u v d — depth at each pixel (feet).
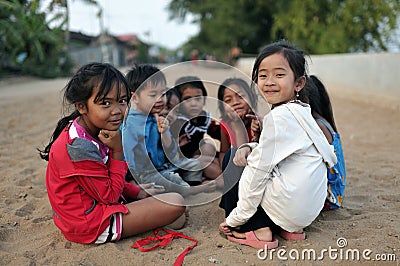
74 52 79.97
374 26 40.96
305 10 45.93
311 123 7.16
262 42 84.74
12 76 46.47
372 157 13.44
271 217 7.29
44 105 25.27
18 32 41.24
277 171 7.06
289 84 7.31
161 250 7.25
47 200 9.61
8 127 18.30
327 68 35.14
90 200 7.29
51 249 7.25
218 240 7.64
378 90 26.11
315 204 7.14
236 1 82.53
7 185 10.49
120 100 7.20
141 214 7.45
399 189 10.24
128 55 103.50
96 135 7.63
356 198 9.63
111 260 6.84
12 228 8.06
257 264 6.74
